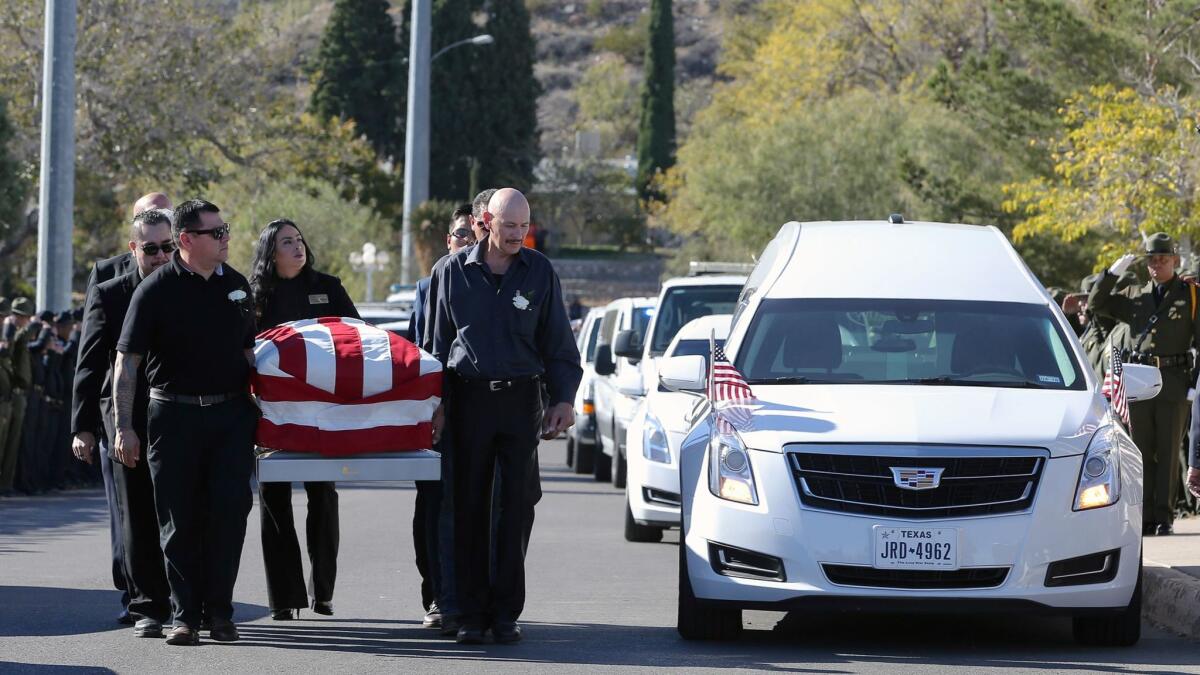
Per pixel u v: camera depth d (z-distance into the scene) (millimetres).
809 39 180250
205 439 23922
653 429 38062
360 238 154875
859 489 23297
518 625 25969
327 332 24234
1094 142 82312
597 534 41688
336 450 23828
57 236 66562
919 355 26500
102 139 105812
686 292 48781
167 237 25328
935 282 27906
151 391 24016
